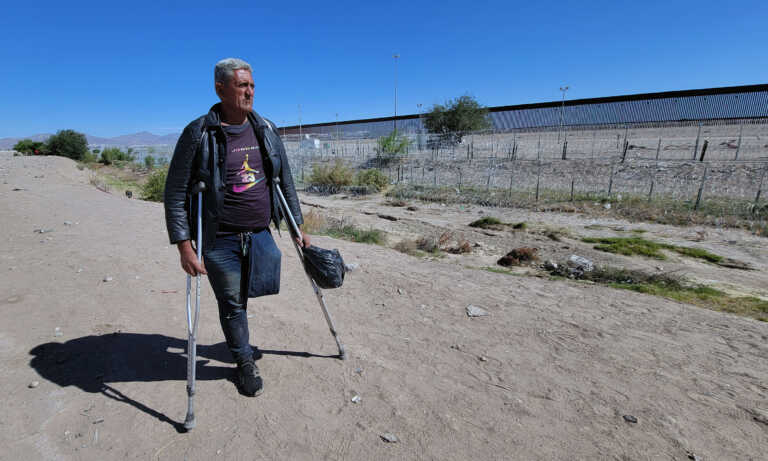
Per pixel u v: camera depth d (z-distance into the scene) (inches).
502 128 2218.3
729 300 212.4
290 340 128.3
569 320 151.6
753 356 125.0
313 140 2285.9
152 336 129.5
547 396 100.4
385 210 729.0
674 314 162.6
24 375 104.5
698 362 120.3
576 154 1215.6
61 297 161.5
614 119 1919.3
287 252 250.4
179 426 86.0
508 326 144.6
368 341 129.3
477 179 1051.3
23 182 693.3
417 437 84.0
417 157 1460.4
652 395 101.9
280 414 90.9
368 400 96.7
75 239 267.6
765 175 751.1
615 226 547.5
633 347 129.4
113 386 100.7
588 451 81.3
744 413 95.3
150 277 189.3
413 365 114.3
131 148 2132.1
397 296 175.0
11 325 134.8
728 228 518.3
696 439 85.7
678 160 929.5
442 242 414.0
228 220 90.0
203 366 111.7
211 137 84.4
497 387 104.0
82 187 702.5
